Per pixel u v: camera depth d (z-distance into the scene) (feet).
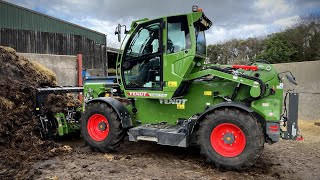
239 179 13.41
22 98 21.04
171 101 17.51
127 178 13.23
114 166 14.96
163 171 14.33
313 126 25.98
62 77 36.42
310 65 28.32
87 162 15.60
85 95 21.03
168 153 17.76
